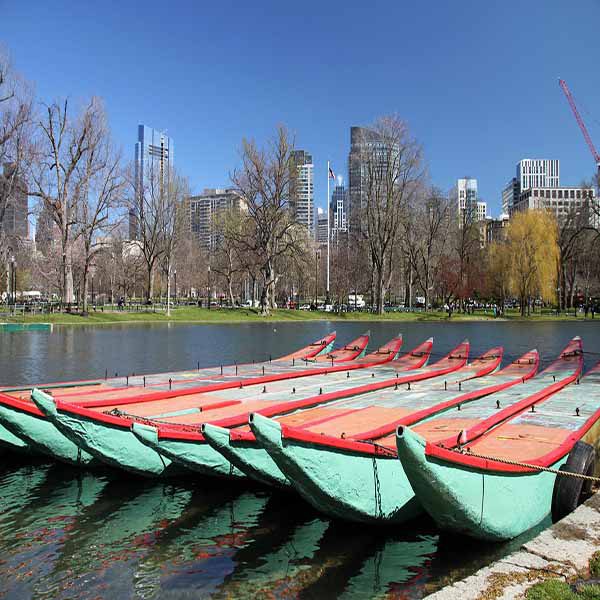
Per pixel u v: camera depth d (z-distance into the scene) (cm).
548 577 538
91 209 5456
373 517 802
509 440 916
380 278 6519
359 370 1877
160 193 6406
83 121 5041
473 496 701
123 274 8394
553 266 6406
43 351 2961
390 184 6291
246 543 814
